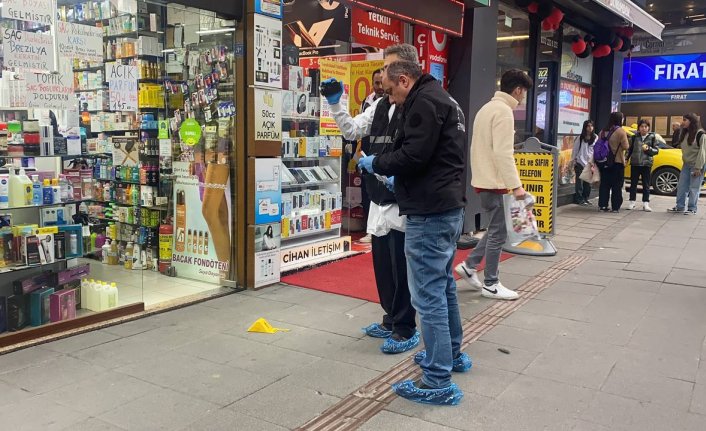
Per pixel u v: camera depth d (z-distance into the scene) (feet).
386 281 13.82
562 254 24.39
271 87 18.01
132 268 19.63
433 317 10.80
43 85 14.55
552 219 24.38
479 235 27.71
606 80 45.14
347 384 11.63
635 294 18.29
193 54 18.95
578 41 38.63
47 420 10.00
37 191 14.74
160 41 19.70
